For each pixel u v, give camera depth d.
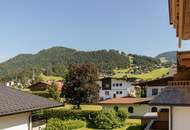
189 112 12.41
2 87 19.05
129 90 73.25
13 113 13.40
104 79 78.00
